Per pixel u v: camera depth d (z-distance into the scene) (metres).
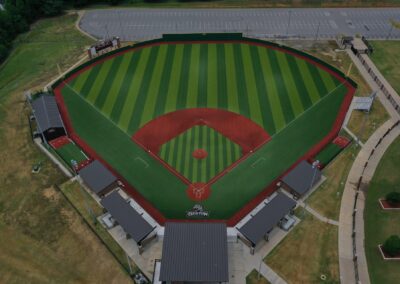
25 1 98.75
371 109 67.69
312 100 69.38
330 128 63.22
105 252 45.69
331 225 48.50
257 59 80.81
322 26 96.00
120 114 67.00
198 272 40.66
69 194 52.78
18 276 43.81
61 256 45.50
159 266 43.38
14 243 47.06
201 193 52.91
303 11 103.12
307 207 50.66
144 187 53.94
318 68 77.81
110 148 60.22
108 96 71.19
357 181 54.34
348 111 66.88
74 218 49.56
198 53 82.81
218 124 64.50
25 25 97.00
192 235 43.88
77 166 56.53
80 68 78.56
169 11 104.56
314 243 46.44
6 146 61.00
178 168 56.62
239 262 44.56
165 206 51.34
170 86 73.44
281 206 48.03
